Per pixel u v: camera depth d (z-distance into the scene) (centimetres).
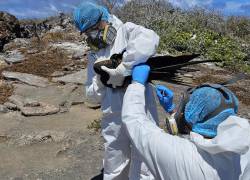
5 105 793
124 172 445
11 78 964
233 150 201
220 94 224
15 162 580
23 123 726
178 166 220
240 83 1020
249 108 849
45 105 798
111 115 430
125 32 412
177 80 373
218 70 1128
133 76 297
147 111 407
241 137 202
